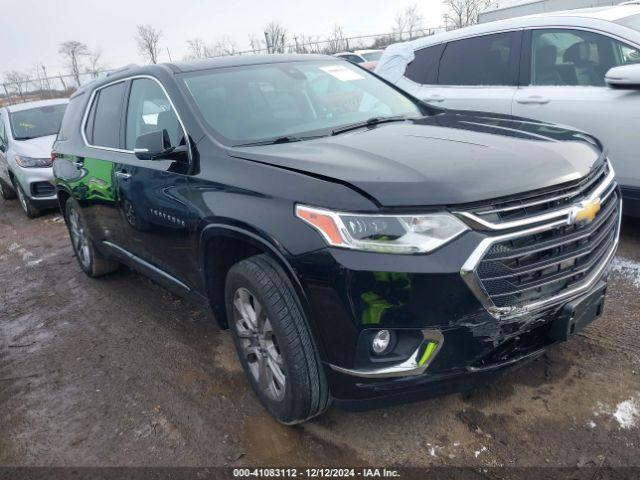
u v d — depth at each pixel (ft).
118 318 14.07
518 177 7.37
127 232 12.71
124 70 13.71
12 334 13.98
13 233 24.88
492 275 6.98
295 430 8.98
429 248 6.84
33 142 27.09
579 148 8.71
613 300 11.72
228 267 9.93
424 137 9.09
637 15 14.94
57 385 11.24
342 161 8.07
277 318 7.98
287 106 11.12
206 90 10.96
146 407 10.08
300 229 7.45
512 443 8.12
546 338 8.01
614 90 13.96
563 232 7.56
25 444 9.47
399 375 7.21
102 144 13.70
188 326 13.16
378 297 6.93
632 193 13.85
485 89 16.92
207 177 9.36
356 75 13.00
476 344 7.15
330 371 7.63
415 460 8.05
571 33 15.23
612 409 8.54
